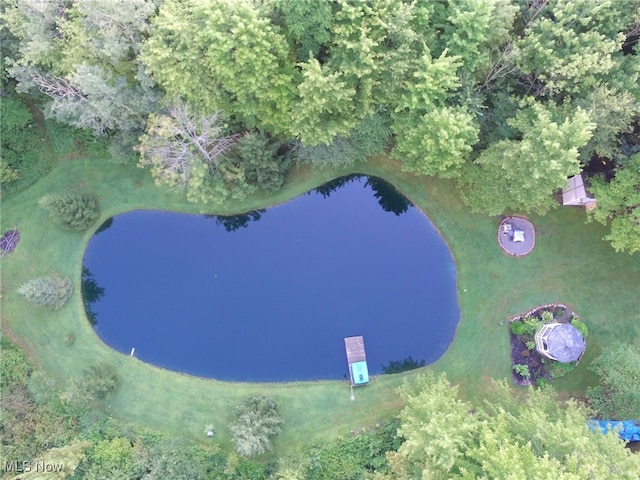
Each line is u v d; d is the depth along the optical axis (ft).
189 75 84.74
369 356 105.91
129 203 113.09
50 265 110.93
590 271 104.22
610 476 69.41
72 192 111.96
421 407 83.66
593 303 102.94
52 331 107.86
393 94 88.79
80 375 105.50
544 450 77.82
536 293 104.37
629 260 103.81
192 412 103.04
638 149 90.63
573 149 75.87
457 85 81.97
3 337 106.73
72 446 93.30
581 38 80.53
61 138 113.39
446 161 87.97
